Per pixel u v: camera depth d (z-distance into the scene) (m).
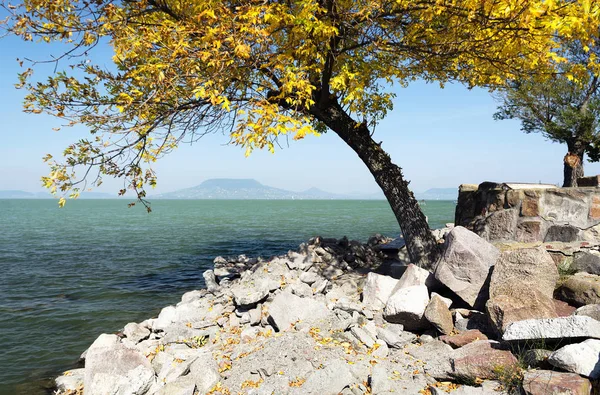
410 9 8.20
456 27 8.45
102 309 13.84
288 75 7.46
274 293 9.34
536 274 6.34
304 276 10.00
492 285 6.62
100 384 6.25
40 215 94.69
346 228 45.38
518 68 9.54
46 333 11.58
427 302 7.21
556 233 8.62
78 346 10.61
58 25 7.56
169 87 8.03
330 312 7.88
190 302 10.69
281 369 6.11
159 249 29.19
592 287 6.44
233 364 6.72
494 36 8.31
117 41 7.52
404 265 10.88
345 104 8.50
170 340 8.41
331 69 9.55
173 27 7.80
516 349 5.46
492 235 9.41
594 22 6.50
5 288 17.06
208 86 7.83
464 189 10.95
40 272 20.59
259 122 6.79
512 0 6.54
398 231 40.69
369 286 8.64
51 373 9.00
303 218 71.00
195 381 6.21
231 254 25.66
